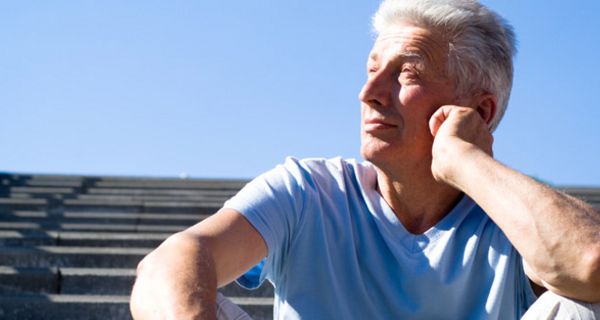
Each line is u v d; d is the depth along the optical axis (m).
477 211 2.10
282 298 2.09
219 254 1.87
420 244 2.05
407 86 2.11
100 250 5.41
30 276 4.82
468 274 2.05
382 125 2.09
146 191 9.35
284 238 2.03
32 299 4.32
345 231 2.07
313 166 2.13
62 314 4.30
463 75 2.16
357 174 2.14
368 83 2.13
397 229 2.06
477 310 2.06
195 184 9.71
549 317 1.74
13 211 8.18
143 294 1.71
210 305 1.69
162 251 1.80
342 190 2.10
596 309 1.72
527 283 2.08
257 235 1.96
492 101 2.24
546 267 1.72
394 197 2.11
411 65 2.12
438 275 2.02
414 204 2.09
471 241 2.06
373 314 2.05
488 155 1.92
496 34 2.22
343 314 2.05
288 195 2.03
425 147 2.09
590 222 1.72
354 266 2.05
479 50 2.18
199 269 1.75
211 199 8.90
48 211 8.29
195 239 1.83
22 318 4.29
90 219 7.63
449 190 2.08
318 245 2.05
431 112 2.10
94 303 4.32
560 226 1.71
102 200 8.92
